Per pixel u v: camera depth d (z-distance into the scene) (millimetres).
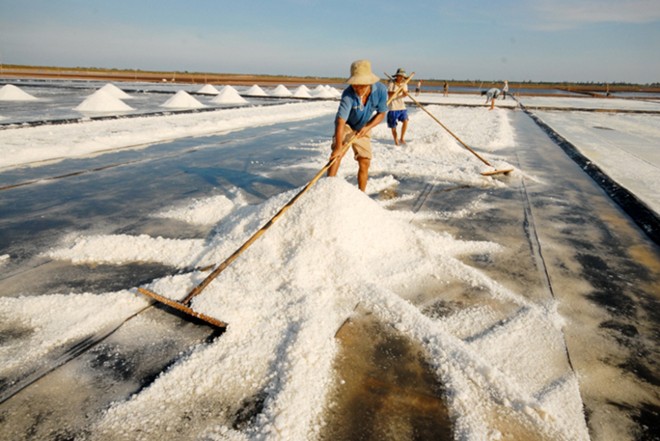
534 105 20156
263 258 2271
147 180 4664
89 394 1503
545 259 2818
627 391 1580
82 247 2750
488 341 1833
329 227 2412
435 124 11039
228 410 1427
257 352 1699
